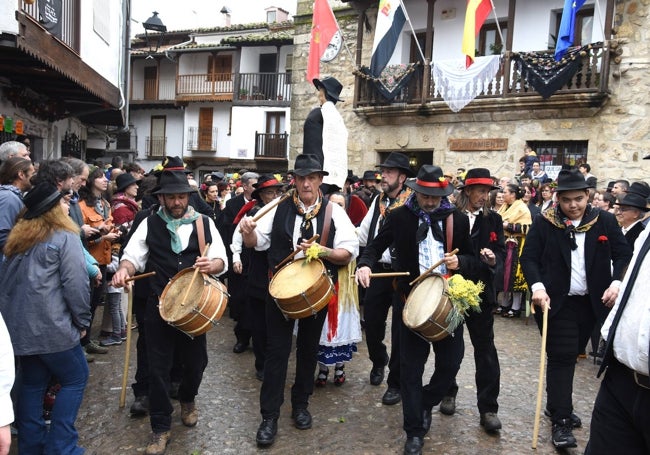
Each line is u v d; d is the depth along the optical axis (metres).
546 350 4.40
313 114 6.05
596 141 13.09
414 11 16.17
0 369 2.41
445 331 3.93
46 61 8.26
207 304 4.00
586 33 13.78
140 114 32.12
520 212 8.64
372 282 5.42
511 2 14.05
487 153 14.59
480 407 4.58
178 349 4.36
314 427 4.58
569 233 4.32
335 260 4.39
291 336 4.35
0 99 9.83
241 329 6.59
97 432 4.40
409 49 16.41
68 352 3.57
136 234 4.29
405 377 4.12
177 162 4.48
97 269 4.40
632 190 6.45
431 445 4.30
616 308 2.83
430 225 4.29
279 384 4.29
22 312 3.43
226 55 29.14
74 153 15.10
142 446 4.19
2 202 4.05
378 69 14.28
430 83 15.19
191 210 4.39
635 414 2.70
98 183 6.15
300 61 17.64
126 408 4.86
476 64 14.05
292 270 4.30
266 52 27.69
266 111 27.34
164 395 4.07
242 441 4.30
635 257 2.81
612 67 12.77
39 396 3.61
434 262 4.32
